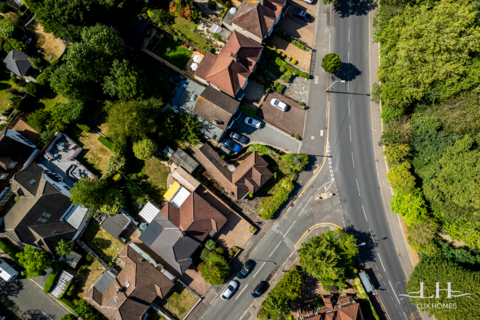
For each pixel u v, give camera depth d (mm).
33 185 56750
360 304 58750
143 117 53906
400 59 53719
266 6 58906
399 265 61312
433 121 55438
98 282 57312
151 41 62312
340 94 64125
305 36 64875
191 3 62062
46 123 59375
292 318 59094
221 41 63062
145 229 57969
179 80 62625
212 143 62281
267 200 61562
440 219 56750
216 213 58406
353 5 65125
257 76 63469
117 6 58375
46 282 57062
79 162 60719
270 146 63000
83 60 52406
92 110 61719
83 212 58938
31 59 59562
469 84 53781
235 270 61000
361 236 62062
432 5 53562
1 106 61719
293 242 61625
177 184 59531
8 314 58812
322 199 62656
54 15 54062
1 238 58656
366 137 63531
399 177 55656
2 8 60938
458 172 52188
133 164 61469
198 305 60156
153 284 56344
